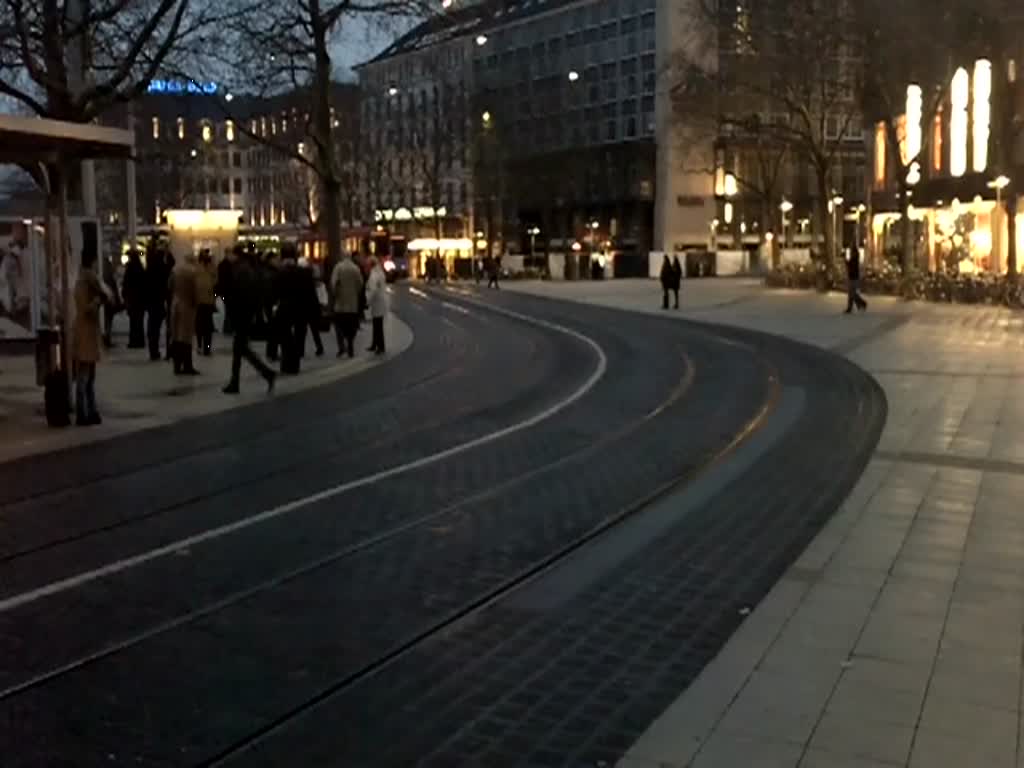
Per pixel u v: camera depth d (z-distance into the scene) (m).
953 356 21.72
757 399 15.87
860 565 7.55
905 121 55.53
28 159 13.97
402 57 85.62
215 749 4.78
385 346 24.84
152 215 77.62
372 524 8.77
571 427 13.50
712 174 87.75
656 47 87.56
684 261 84.00
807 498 9.57
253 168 116.00
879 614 6.52
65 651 6.02
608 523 8.73
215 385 17.72
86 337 13.53
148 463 11.32
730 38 51.94
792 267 56.94
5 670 5.74
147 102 33.38
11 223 21.61
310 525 8.74
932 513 9.03
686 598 6.89
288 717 5.13
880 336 26.61
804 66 49.00
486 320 34.31
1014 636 6.14
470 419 14.22
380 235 76.62
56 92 21.64
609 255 82.81
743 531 8.48
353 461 11.41
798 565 7.55
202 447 12.23
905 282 43.56
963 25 42.44
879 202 60.03
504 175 90.44
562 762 4.62
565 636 6.22
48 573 7.47
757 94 53.38
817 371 19.34
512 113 98.75
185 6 23.03
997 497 9.60
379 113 92.50
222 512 9.20
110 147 14.11
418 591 7.05
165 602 6.86
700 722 4.98
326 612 6.65
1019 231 46.59
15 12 21.22
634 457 11.51
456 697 5.36
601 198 92.56
